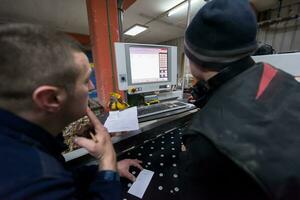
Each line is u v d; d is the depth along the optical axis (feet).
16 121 0.97
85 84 1.26
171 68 4.02
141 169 2.27
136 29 16.47
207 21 1.14
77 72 1.13
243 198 1.03
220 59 1.19
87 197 1.24
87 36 18.65
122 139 2.57
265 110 1.05
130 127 2.59
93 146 1.52
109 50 4.43
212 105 1.20
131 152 2.66
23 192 0.74
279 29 11.14
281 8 10.66
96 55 4.43
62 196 0.87
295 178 0.89
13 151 0.87
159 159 2.49
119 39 4.56
